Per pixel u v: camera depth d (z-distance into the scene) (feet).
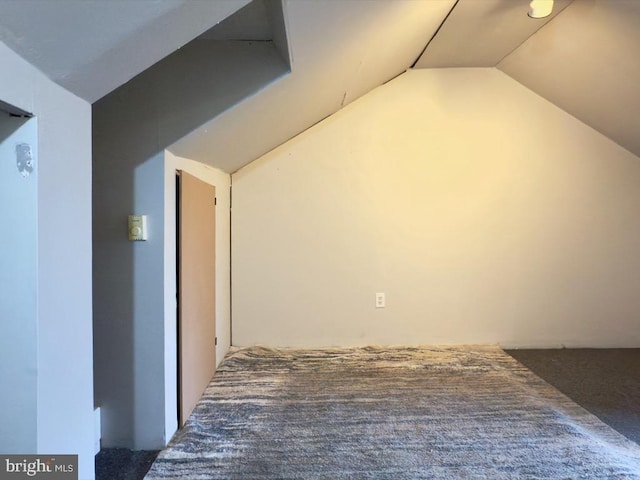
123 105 5.89
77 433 3.63
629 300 10.64
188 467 5.47
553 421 6.63
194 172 7.32
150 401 5.98
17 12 2.52
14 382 3.06
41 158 3.11
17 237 3.05
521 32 8.38
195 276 7.21
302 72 6.26
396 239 10.52
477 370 8.92
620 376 8.63
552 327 10.54
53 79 3.24
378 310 10.57
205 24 4.13
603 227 10.62
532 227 10.62
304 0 4.29
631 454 5.69
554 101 10.32
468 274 10.61
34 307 3.07
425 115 10.43
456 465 5.45
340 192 10.41
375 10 5.55
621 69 8.12
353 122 10.36
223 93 5.94
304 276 10.46
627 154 10.55
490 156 10.53
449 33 8.44
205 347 7.88
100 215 5.94
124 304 5.96
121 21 3.20
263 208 10.36
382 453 5.75
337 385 8.13
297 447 5.92
